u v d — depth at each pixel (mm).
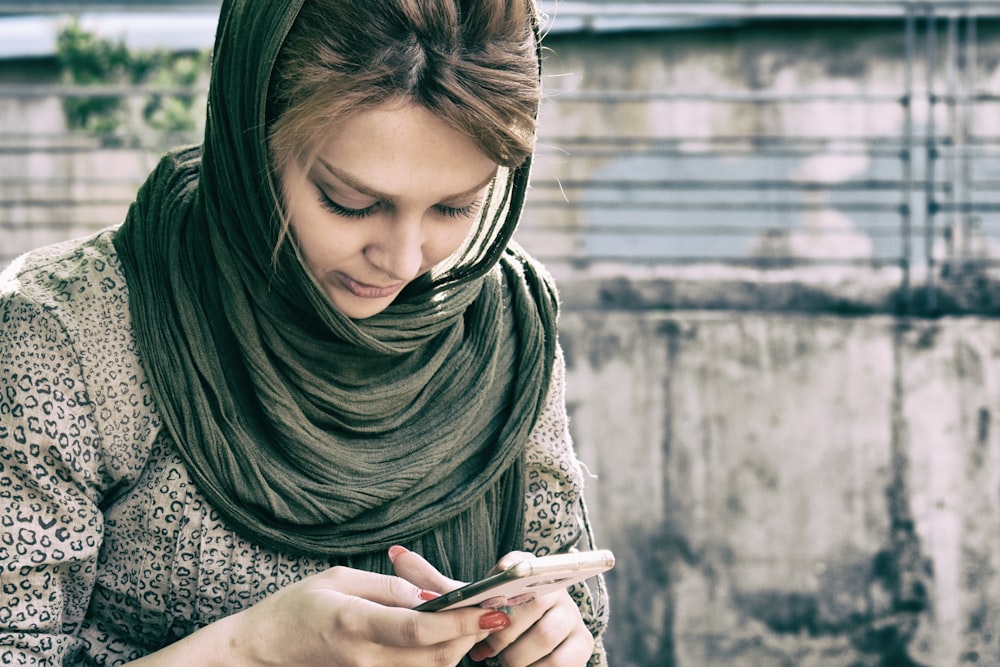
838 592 7398
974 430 7395
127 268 1661
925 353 7418
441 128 1403
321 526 1686
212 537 1668
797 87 10422
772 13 8266
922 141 7816
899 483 7422
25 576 1590
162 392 1636
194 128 10141
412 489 1729
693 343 7492
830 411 7449
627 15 7992
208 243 1664
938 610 7375
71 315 1617
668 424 7488
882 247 10250
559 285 7820
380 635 1490
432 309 1688
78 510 1616
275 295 1635
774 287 7746
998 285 7648
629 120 10578
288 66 1447
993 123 10070
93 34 10539
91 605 1706
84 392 1615
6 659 1563
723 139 7750
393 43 1385
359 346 1638
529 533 1883
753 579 7422
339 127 1393
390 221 1473
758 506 7430
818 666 7375
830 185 7785
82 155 10766
